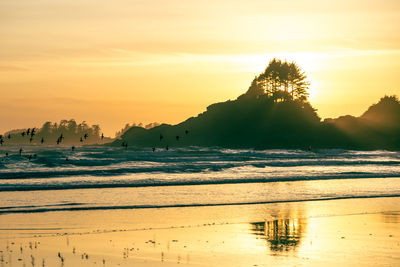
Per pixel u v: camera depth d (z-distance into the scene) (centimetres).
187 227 2750
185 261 2027
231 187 4778
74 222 2869
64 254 2133
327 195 4200
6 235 2495
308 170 7231
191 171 6756
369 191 4512
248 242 2377
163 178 5622
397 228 2756
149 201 3750
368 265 1970
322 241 2402
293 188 4725
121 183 4988
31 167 7606
